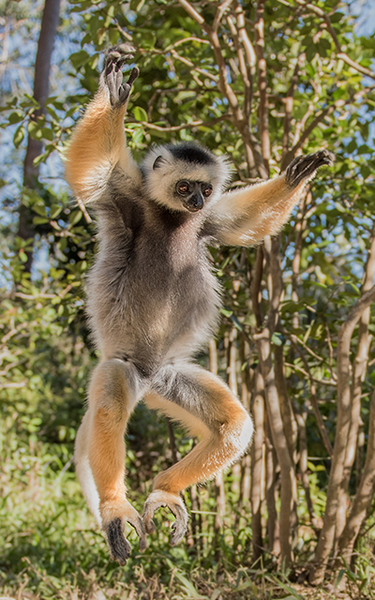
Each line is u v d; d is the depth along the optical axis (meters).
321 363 6.28
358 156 6.49
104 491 3.72
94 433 3.78
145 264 4.27
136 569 5.16
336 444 5.10
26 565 5.59
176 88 6.39
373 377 6.09
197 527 5.91
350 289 7.69
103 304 4.27
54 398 10.28
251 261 6.30
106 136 3.91
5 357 8.48
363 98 6.27
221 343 8.40
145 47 5.65
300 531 6.52
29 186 10.02
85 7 5.30
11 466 8.30
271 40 6.24
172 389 4.38
